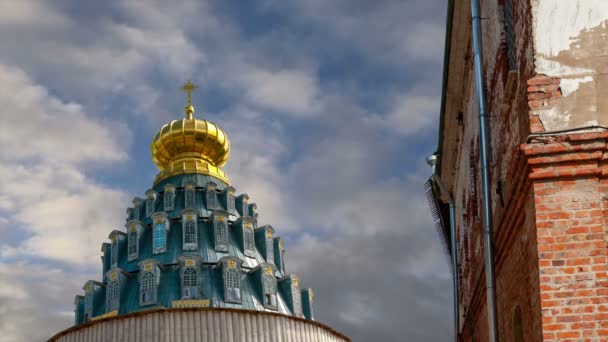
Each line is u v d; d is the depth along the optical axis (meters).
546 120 10.95
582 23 11.16
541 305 10.39
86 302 62.12
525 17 11.74
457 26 19.56
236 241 64.81
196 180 68.00
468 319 23.55
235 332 53.53
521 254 12.32
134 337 51.94
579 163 10.70
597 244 10.43
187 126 70.88
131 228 63.84
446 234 30.97
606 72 10.96
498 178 14.51
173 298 58.72
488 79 15.95
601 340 10.12
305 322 56.88
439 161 26.38
